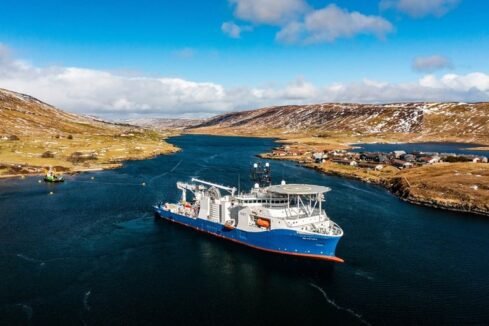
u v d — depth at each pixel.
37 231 99.94
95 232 99.69
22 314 60.88
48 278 73.12
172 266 79.44
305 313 62.19
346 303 65.00
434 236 96.56
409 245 90.06
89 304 64.19
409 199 134.88
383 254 84.69
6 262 80.19
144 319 60.06
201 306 64.12
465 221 109.94
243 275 75.50
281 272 76.50
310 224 84.25
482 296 66.81
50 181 170.00
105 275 75.00
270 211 85.25
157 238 95.62
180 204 116.31
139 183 166.75
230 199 96.44
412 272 75.94
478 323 58.91
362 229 101.31
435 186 139.00
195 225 101.94
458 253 85.50
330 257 80.88
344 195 144.12
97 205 127.12
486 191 129.50
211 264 80.44
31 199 135.88
